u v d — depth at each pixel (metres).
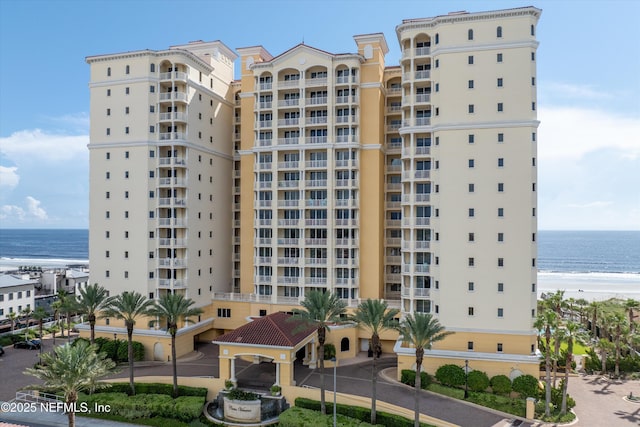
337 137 57.66
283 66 59.31
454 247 47.34
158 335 53.69
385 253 60.41
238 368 50.41
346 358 54.34
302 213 57.91
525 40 46.31
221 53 66.69
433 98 49.41
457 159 47.62
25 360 55.38
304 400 41.12
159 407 40.69
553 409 40.56
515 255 45.59
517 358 43.75
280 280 58.81
